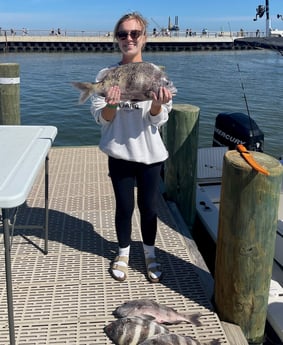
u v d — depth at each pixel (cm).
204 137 1171
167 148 440
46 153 266
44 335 260
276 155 1038
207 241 438
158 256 348
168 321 271
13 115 610
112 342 256
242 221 253
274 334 299
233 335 265
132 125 283
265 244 256
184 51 5038
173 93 266
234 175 249
